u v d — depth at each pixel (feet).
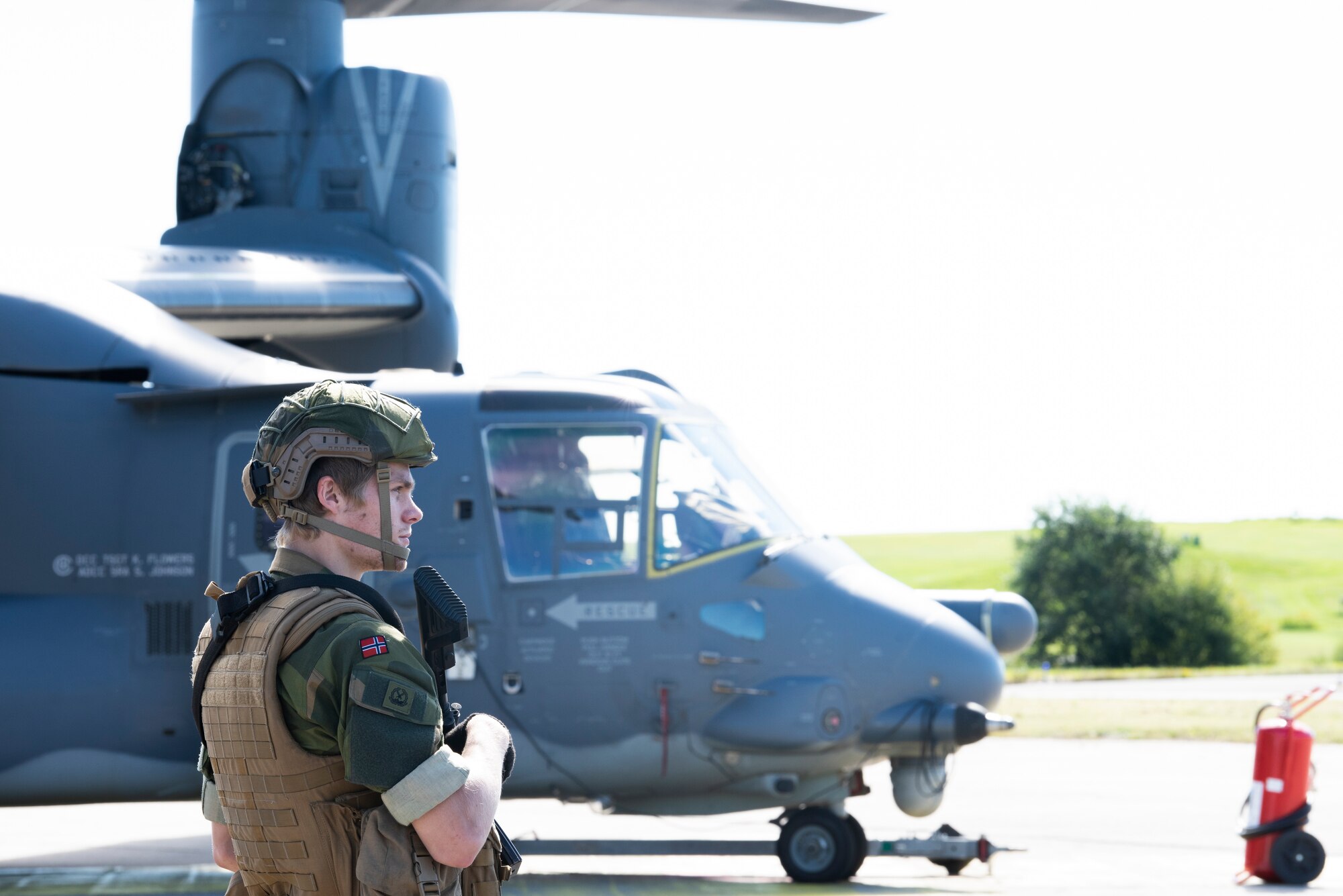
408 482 14.69
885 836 64.39
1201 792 81.71
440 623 14.53
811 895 47.01
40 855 60.18
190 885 50.60
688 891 48.11
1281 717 52.70
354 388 14.49
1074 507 362.94
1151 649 349.00
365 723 12.91
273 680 13.30
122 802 48.11
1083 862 56.39
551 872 52.75
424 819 12.98
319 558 14.23
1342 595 540.11
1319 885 50.85
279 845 13.48
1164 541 360.48
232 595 14.02
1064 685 195.00
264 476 14.16
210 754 14.11
